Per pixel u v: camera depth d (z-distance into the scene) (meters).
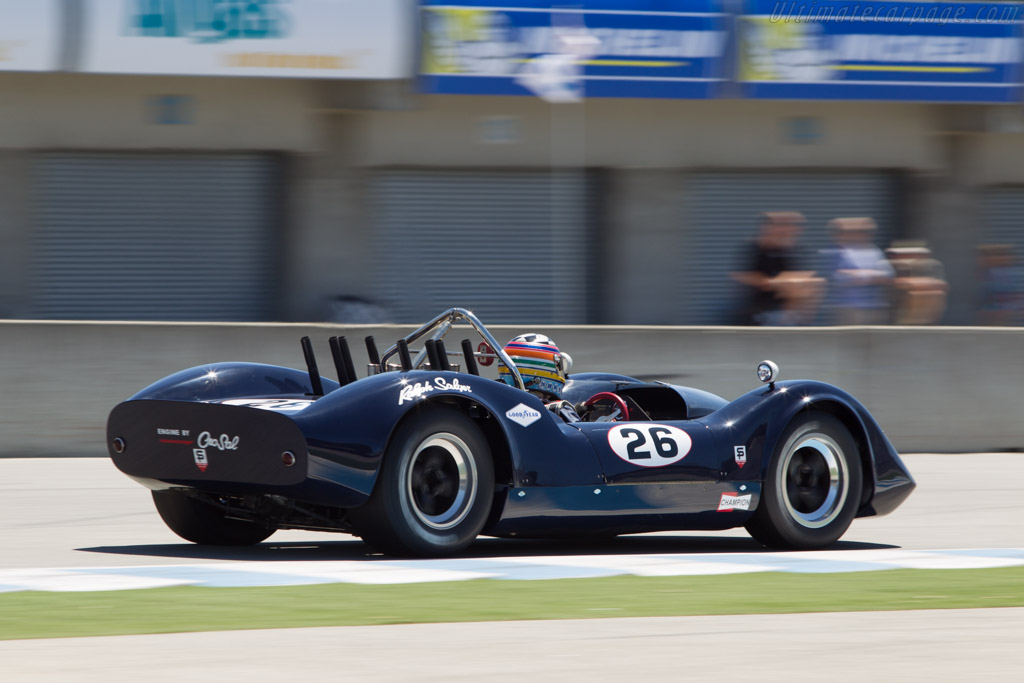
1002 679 13.87
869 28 61.97
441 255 61.72
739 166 64.50
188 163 59.03
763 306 55.00
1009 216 67.94
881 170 66.75
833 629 16.45
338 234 60.28
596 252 63.53
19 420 38.28
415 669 13.70
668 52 59.78
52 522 26.67
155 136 58.12
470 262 62.09
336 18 56.16
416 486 21.27
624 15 59.16
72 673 13.25
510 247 62.59
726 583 19.89
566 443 22.33
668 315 64.12
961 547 25.48
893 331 44.00
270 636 15.27
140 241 58.72
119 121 57.78
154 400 21.66
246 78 57.84
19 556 22.16
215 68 55.12
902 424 44.03
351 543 24.52
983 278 65.62
